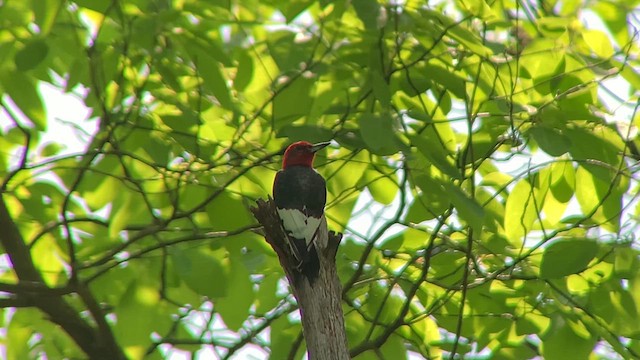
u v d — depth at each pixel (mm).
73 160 12023
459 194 9961
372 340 12516
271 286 11805
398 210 11531
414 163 11039
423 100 11883
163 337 11977
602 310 11555
